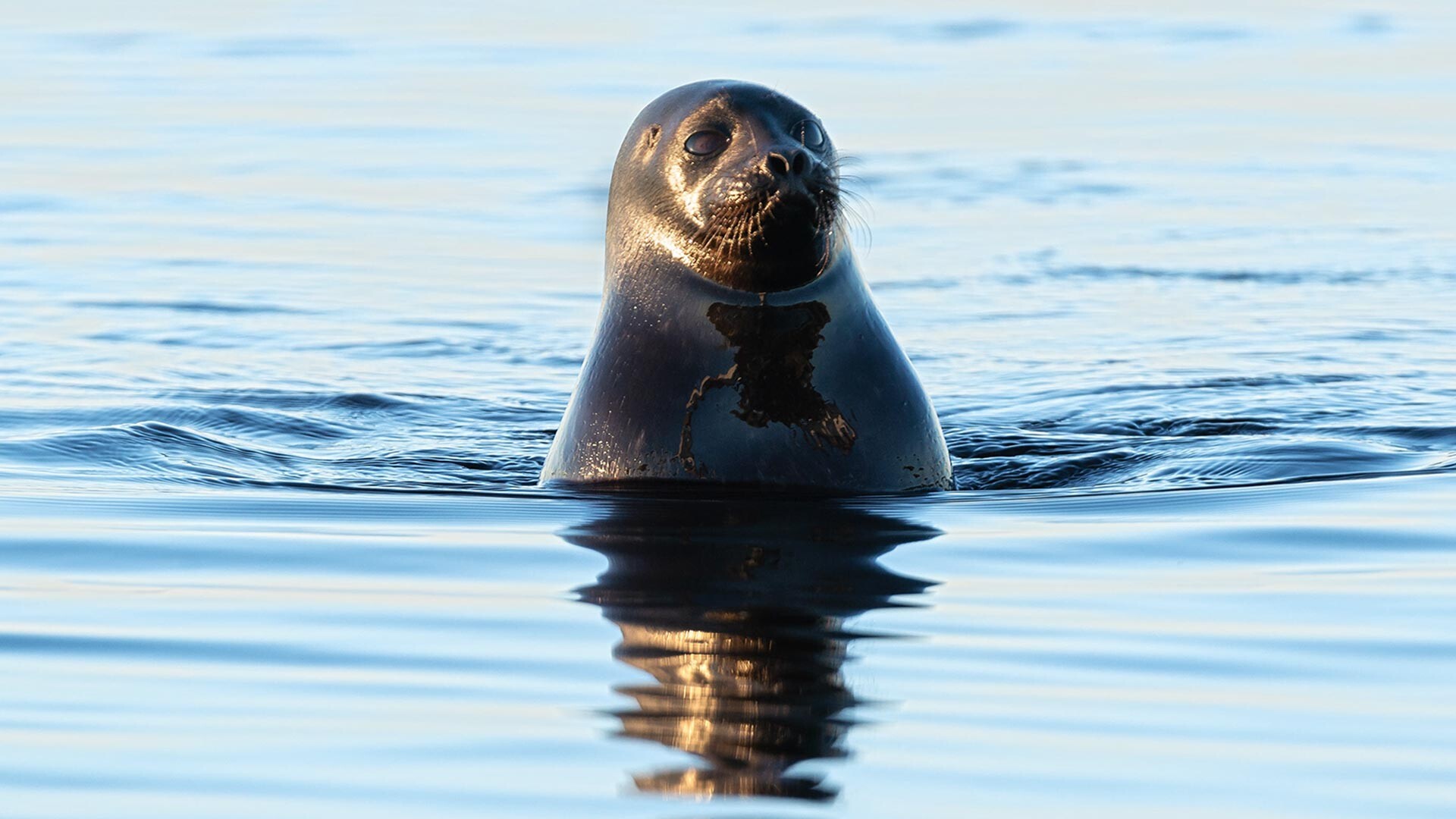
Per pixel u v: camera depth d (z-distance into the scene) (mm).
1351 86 110000
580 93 102438
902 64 116562
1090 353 45969
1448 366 42594
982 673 18906
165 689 18469
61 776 16062
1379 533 25516
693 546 24406
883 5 160000
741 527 25422
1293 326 49250
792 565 23391
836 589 22219
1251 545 24828
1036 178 80688
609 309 29281
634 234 28953
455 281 58219
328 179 78750
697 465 27766
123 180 77688
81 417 36344
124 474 30547
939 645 19891
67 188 75438
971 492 28656
